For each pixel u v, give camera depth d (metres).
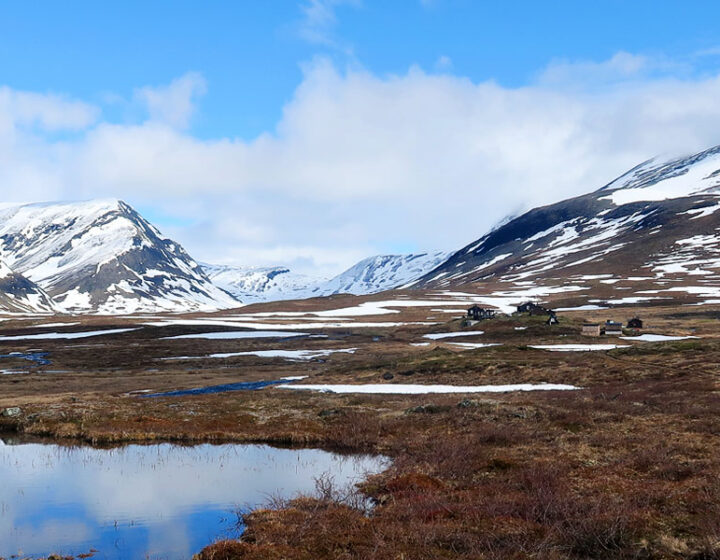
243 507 27.72
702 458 29.62
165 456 39.72
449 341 142.25
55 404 59.91
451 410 49.62
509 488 27.39
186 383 88.19
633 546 19.14
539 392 60.81
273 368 107.81
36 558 21.81
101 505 28.31
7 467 36.69
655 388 56.31
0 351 137.62
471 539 20.42
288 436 44.50
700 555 18.19
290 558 19.67
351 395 64.38
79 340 160.00
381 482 30.91
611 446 34.34
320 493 29.58
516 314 170.00
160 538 23.81
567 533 20.20
